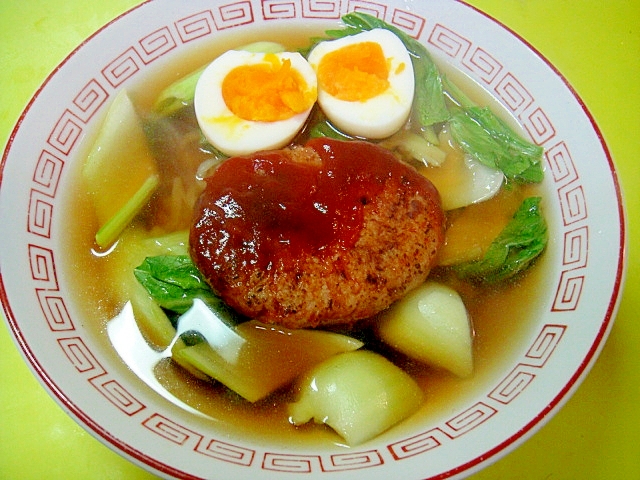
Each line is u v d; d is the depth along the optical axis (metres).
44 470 0.20
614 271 0.20
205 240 0.20
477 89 0.27
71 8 0.30
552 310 0.21
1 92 0.27
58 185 0.23
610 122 0.28
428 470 0.17
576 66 0.30
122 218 0.23
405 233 0.20
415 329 0.21
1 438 0.20
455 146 0.25
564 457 0.21
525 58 0.26
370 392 0.20
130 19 0.26
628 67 0.30
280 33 0.28
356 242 0.20
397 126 0.25
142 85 0.26
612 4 0.32
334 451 0.19
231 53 0.25
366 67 0.25
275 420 0.20
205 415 0.20
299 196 0.20
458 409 0.20
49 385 0.18
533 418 0.18
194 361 0.20
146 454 0.17
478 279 0.23
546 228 0.23
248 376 0.20
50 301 0.20
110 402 0.18
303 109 0.24
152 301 0.21
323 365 0.20
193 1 0.27
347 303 0.20
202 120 0.24
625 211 0.21
